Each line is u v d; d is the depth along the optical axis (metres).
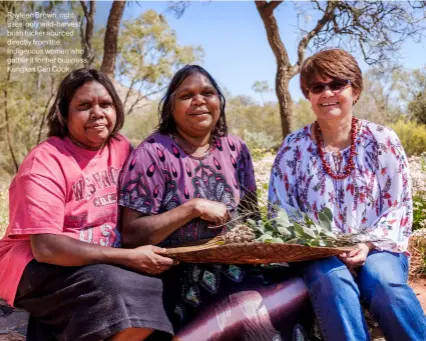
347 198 3.07
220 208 2.83
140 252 2.62
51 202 2.66
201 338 2.64
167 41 18.59
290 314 2.72
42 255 2.60
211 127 3.01
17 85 14.25
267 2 13.54
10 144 13.77
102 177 2.88
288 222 2.87
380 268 2.76
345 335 2.59
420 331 2.65
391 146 3.07
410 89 17.14
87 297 2.51
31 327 2.82
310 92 3.12
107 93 2.85
